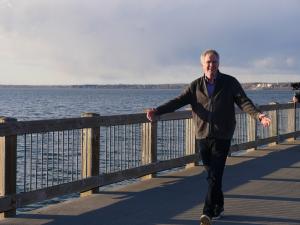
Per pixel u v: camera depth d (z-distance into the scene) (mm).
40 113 43312
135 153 9000
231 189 7633
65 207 6527
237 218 5984
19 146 14609
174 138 9992
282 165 9992
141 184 8094
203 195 7258
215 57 5590
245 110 5547
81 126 7008
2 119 5906
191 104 5781
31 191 6211
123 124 7891
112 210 6375
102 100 96438
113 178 7664
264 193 7375
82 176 7320
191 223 5777
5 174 5891
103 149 12789
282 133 14203
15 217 6035
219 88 5602
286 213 6230
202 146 5719
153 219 5941
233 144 11359
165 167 8922
